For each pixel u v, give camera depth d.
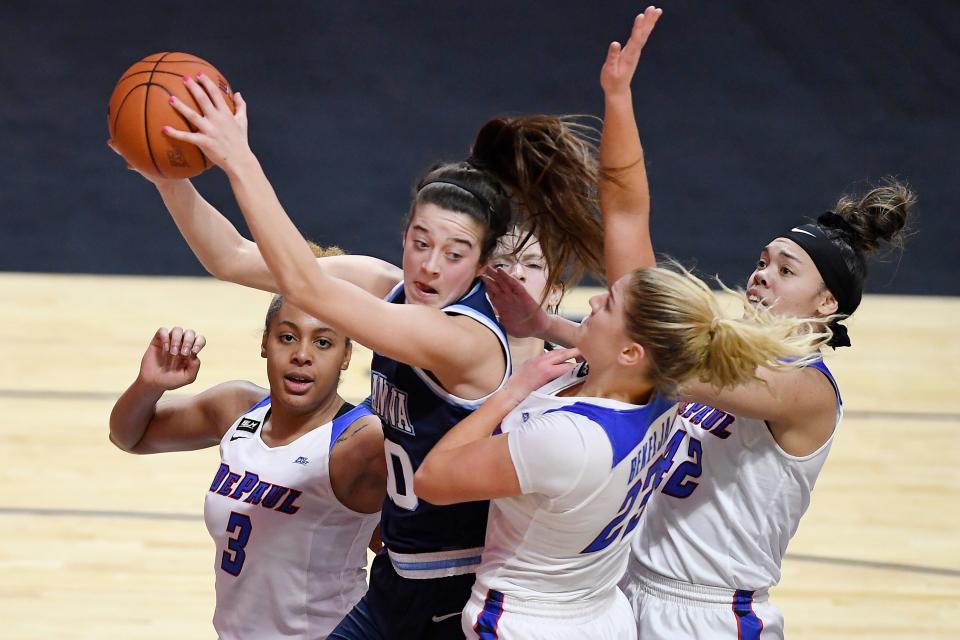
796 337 9.29
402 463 10.55
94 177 37.12
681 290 8.92
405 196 35.66
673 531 11.30
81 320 30.00
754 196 36.47
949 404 26.64
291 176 36.38
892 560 19.44
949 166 38.72
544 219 10.82
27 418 24.20
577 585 9.60
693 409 11.46
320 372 11.48
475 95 41.44
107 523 19.92
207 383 25.67
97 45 43.62
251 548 11.59
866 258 11.53
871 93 43.09
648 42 45.56
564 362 9.55
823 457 11.09
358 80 42.28
